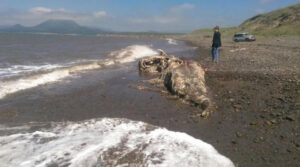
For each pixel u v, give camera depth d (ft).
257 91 24.03
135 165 11.56
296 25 173.27
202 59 52.54
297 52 54.03
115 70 43.73
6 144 13.97
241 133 15.62
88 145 13.78
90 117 19.45
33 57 59.31
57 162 11.89
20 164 11.72
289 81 26.08
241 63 41.88
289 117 16.84
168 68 31.81
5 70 39.22
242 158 12.64
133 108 21.71
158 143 14.08
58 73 38.14
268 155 12.80
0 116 19.51
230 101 21.97
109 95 26.30
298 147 13.30
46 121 18.43
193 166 11.57
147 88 28.68
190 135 15.69
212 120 18.16
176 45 128.36
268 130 15.62
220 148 13.80
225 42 123.03
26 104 22.93
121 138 14.82
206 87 26.89
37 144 14.03
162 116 19.47
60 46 107.96
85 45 121.80
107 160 12.01
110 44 137.80
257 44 90.22
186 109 21.11
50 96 25.88
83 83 32.40
